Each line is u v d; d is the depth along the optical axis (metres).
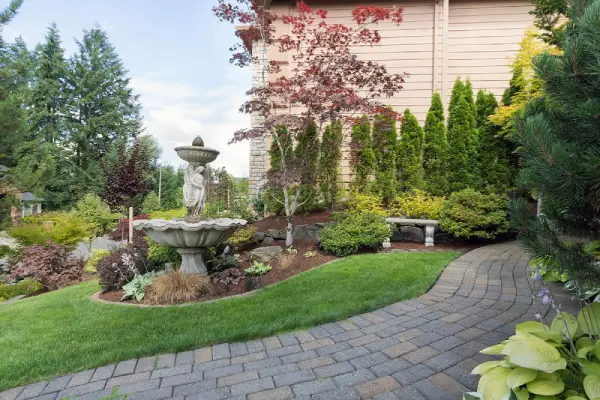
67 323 2.90
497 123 6.67
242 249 6.17
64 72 20.06
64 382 2.00
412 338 2.44
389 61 8.47
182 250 4.16
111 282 4.05
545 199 1.56
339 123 7.04
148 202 14.64
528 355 1.25
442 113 7.57
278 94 5.91
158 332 2.64
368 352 2.26
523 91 6.17
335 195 7.31
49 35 19.95
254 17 6.08
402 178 7.56
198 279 3.80
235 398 1.79
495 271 4.17
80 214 10.90
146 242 5.14
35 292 5.75
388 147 7.44
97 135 20.66
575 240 1.59
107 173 9.99
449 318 2.78
